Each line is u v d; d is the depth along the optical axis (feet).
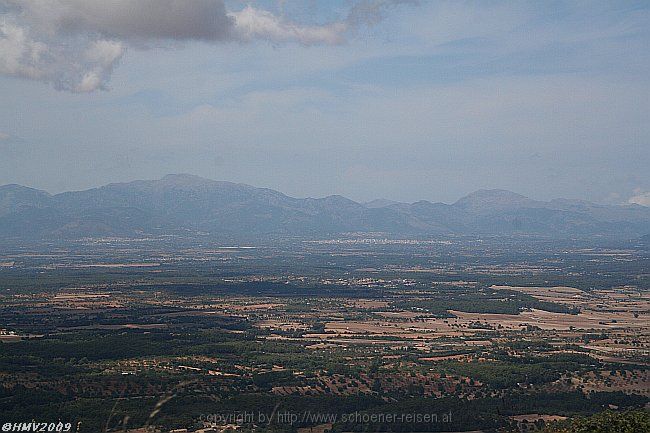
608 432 403.13
